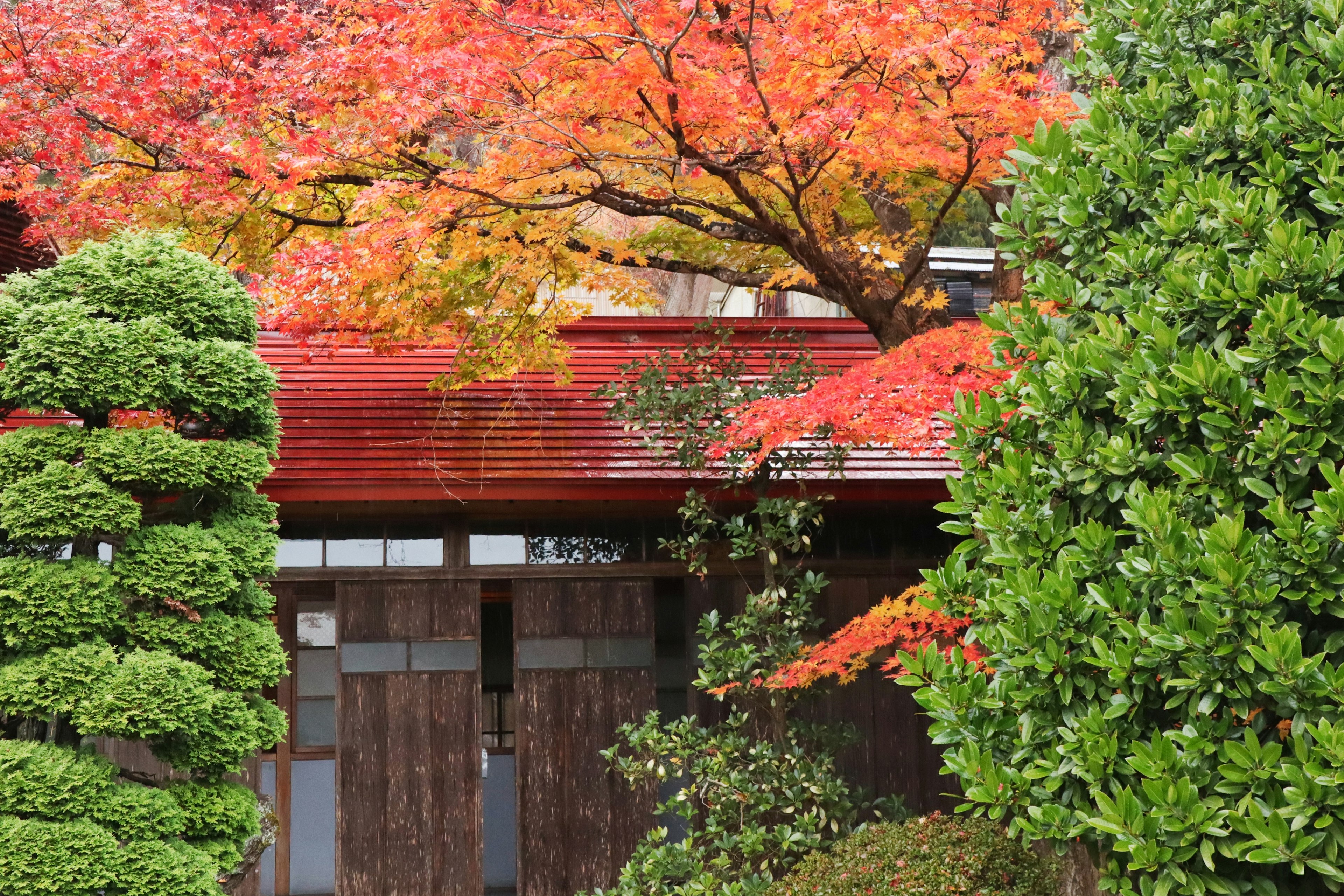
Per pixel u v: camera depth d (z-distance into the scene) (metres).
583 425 8.77
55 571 5.22
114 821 5.19
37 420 8.03
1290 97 3.99
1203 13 4.39
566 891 8.01
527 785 8.08
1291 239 3.59
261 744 5.77
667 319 10.30
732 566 8.53
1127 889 3.75
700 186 7.70
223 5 8.34
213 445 5.67
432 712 8.07
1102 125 4.32
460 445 8.39
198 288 5.70
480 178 6.37
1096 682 3.79
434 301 8.12
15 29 6.91
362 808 7.91
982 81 6.10
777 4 6.13
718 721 8.43
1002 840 6.21
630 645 8.32
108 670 5.16
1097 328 4.20
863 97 6.03
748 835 6.89
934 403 6.05
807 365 8.05
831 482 8.26
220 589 5.60
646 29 5.98
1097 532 3.76
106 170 7.83
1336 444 3.49
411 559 8.23
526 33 6.29
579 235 7.87
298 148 6.80
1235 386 3.55
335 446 8.27
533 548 8.33
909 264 7.88
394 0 6.74
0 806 5.01
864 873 6.13
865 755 8.45
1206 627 3.45
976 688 4.12
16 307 5.34
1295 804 3.30
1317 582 3.38
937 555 8.76
